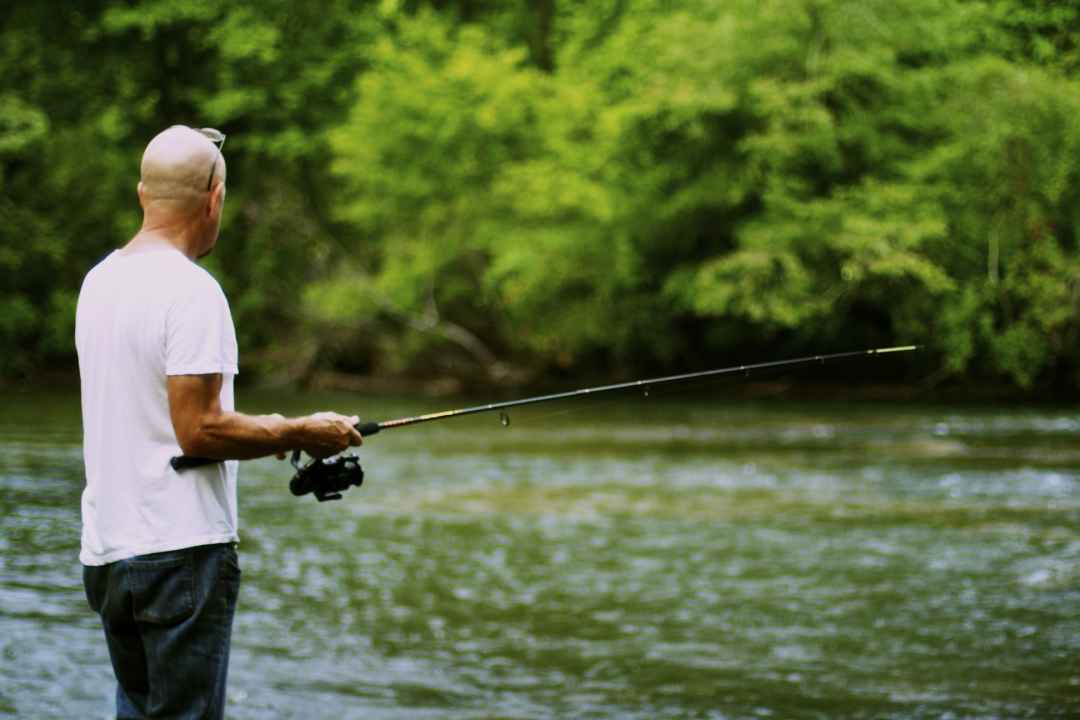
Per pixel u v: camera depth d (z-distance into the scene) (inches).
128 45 1188.5
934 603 320.8
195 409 133.3
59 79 1160.8
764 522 440.8
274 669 256.2
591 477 551.2
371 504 472.7
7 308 1048.8
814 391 1023.0
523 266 1016.2
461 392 1060.5
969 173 930.1
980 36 1011.3
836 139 945.5
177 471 135.5
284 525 425.4
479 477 549.3
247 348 1142.3
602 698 241.8
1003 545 397.4
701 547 395.2
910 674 258.5
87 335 138.4
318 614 303.4
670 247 1042.7
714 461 609.3
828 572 357.7
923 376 1018.7
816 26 945.5
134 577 134.6
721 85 941.8
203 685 135.6
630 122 981.8
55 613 289.7
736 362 1068.5
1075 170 888.3
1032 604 319.3
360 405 912.9
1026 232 914.1
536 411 891.4
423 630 290.0
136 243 139.9
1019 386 999.6
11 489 468.1
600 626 295.7
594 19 1135.6
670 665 264.7
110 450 136.3
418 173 1076.5
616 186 1015.6
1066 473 561.3
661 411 882.1
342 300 1067.3
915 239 886.4
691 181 999.6
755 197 994.7
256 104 1155.3
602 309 1052.5
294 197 1207.6
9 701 228.1
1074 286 914.1
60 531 386.9
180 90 1204.5
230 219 1161.4
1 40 1144.2
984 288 926.4
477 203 1086.4
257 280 1150.3
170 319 134.0
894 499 490.6
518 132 1079.0
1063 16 988.6
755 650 277.4
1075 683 252.2
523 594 329.1
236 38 1126.4
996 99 898.1
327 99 1201.4
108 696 233.3
